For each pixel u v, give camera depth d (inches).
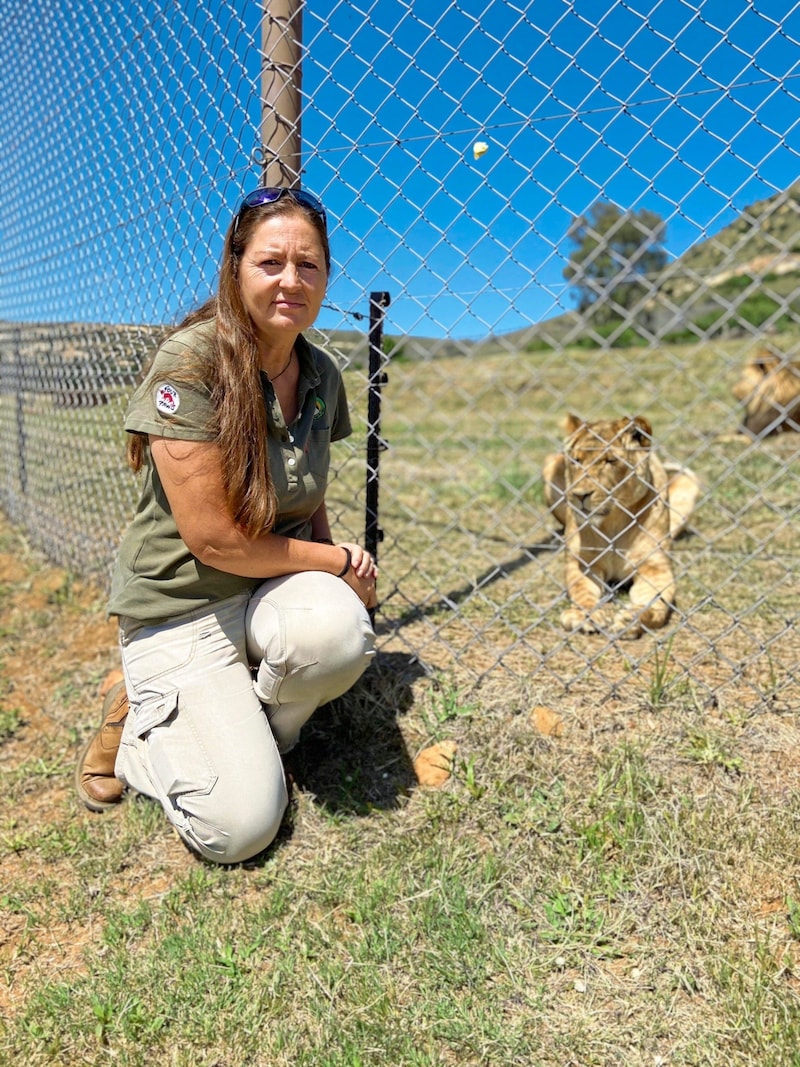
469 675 114.2
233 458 80.9
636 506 147.9
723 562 163.5
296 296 84.2
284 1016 72.2
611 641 111.2
